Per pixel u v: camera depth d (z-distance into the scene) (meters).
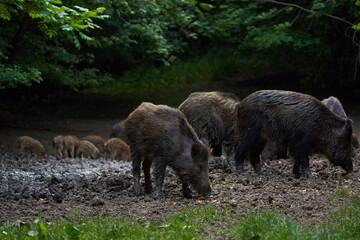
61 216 10.90
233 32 34.78
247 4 33.03
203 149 11.91
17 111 36.75
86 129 31.11
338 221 9.64
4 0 12.39
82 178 14.91
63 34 27.80
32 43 27.39
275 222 9.23
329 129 14.47
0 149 24.61
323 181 14.05
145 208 11.40
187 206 11.48
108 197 12.85
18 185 14.23
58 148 22.77
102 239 8.77
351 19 31.62
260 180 14.07
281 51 37.53
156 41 25.72
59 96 43.84
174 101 41.12
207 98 16.75
